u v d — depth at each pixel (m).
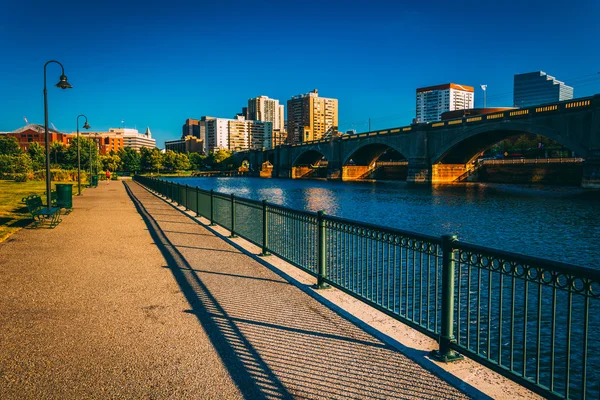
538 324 3.82
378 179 139.25
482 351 8.80
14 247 11.23
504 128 74.62
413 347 5.04
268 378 4.27
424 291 12.20
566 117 64.06
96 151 100.75
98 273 8.52
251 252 10.84
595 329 10.41
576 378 7.68
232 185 101.50
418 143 95.44
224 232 14.38
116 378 4.26
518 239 27.50
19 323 5.76
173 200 27.64
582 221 35.22
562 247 24.80
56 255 10.26
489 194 64.75
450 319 4.69
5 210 20.36
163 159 193.62
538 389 3.73
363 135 117.75
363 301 6.30
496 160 101.94
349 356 4.80
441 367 4.52
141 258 10.00
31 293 7.12
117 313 6.18
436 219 37.22
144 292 7.24
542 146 119.44
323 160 195.62
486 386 4.13
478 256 4.41
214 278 8.21
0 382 4.17
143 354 4.81
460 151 98.50
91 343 5.11
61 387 4.08
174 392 3.99
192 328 5.60
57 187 19.59
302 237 8.65
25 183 52.62
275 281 8.03
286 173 161.50
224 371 4.41
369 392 4.00
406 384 4.16
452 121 87.06
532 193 64.88
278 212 9.97
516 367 8.09
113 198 31.16
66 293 7.14
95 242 12.10
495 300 12.61
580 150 62.62
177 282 7.89
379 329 5.60
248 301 6.80
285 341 5.20
